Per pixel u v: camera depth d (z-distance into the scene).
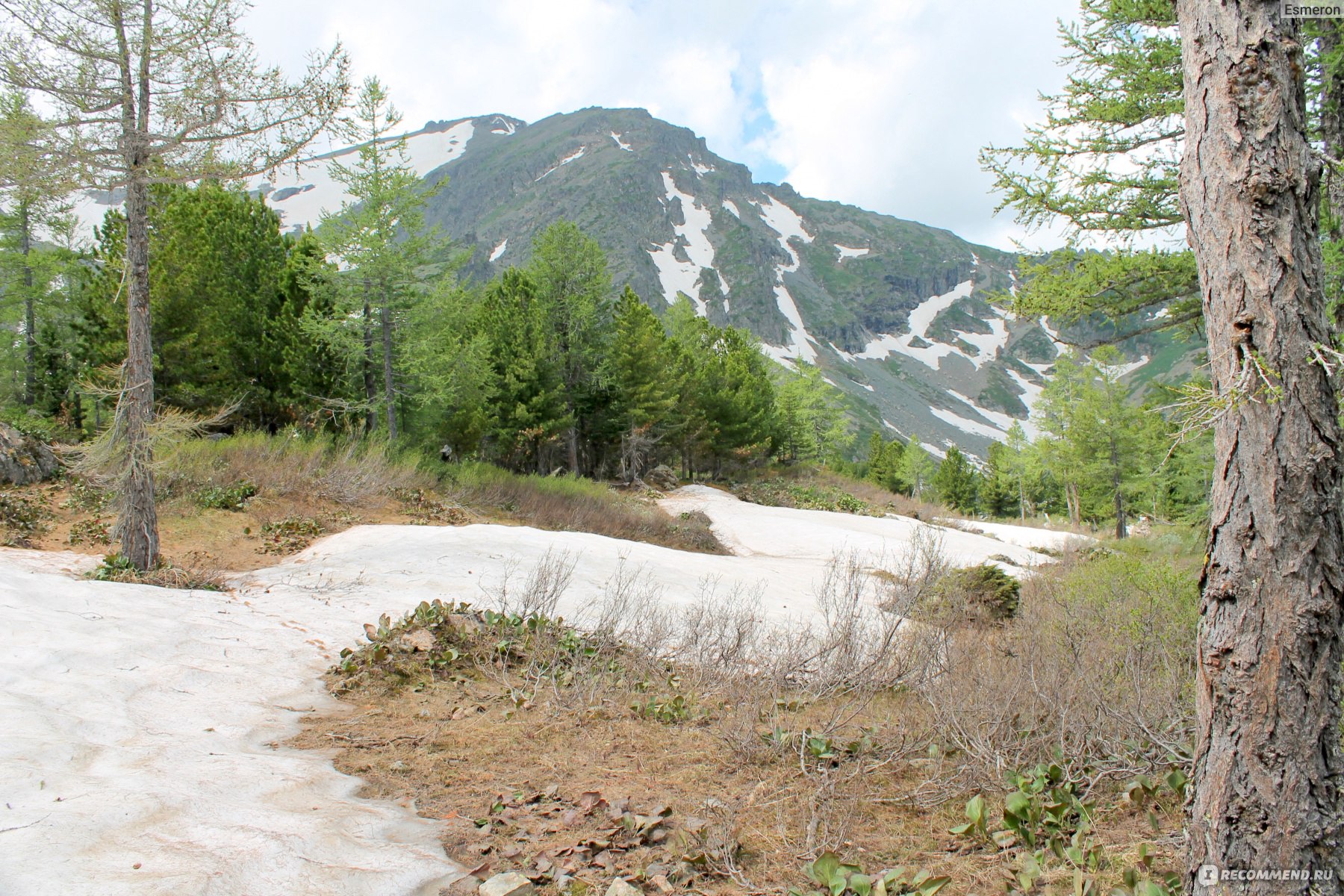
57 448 14.91
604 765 4.61
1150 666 5.74
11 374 29.28
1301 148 2.50
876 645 6.90
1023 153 9.27
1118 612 7.54
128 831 3.24
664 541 21.34
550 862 3.25
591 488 26.67
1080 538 25.53
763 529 23.47
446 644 7.19
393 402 20.97
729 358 43.56
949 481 66.94
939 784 4.15
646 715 5.64
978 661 6.09
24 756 3.92
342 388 22.23
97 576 8.91
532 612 8.21
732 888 3.09
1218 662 2.51
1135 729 4.59
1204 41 2.63
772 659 6.97
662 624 7.91
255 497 14.50
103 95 8.98
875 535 23.19
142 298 9.58
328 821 3.53
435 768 4.49
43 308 28.25
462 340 27.75
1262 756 2.39
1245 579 2.45
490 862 3.25
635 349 32.47
